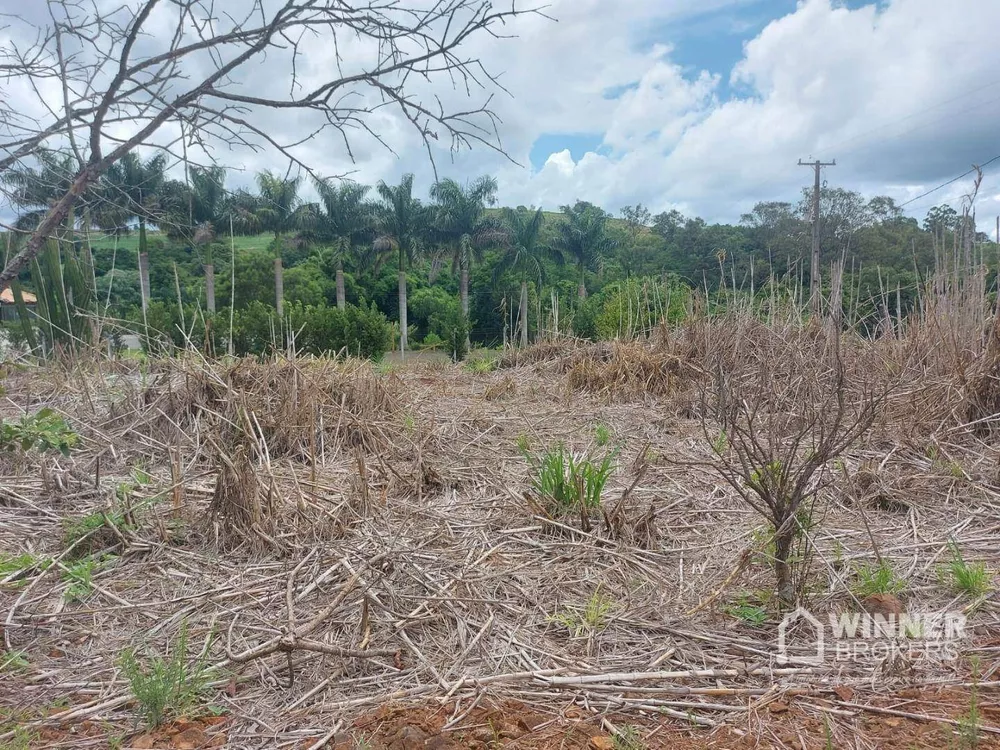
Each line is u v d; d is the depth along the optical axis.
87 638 3.03
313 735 2.39
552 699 2.59
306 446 5.95
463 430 7.02
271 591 3.41
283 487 4.80
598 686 2.65
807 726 2.42
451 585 3.38
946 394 5.91
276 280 38.56
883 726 2.40
